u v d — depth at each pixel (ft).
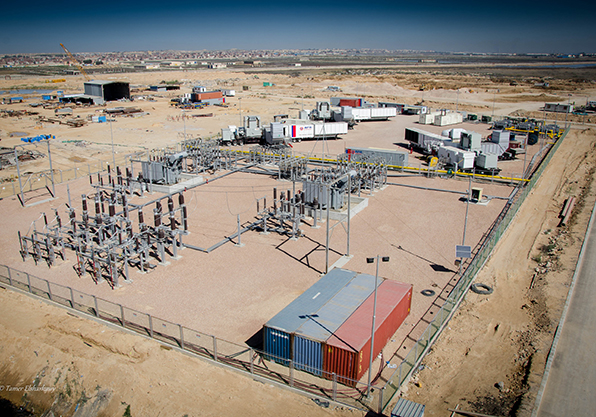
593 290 113.39
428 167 230.07
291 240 144.56
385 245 139.64
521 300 109.91
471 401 76.59
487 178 214.28
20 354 93.15
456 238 144.66
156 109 463.42
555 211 173.37
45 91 634.43
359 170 190.90
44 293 113.80
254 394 78.89
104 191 197.77
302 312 90.38
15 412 83.87
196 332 88.53
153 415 75.31
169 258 132.77
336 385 76.84
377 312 89.66
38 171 230.68
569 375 82.48
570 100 517.96
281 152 248.32
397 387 77.05
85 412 80.02
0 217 168.04
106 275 122.93
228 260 130.72
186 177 212.02
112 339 93.71
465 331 97.45
